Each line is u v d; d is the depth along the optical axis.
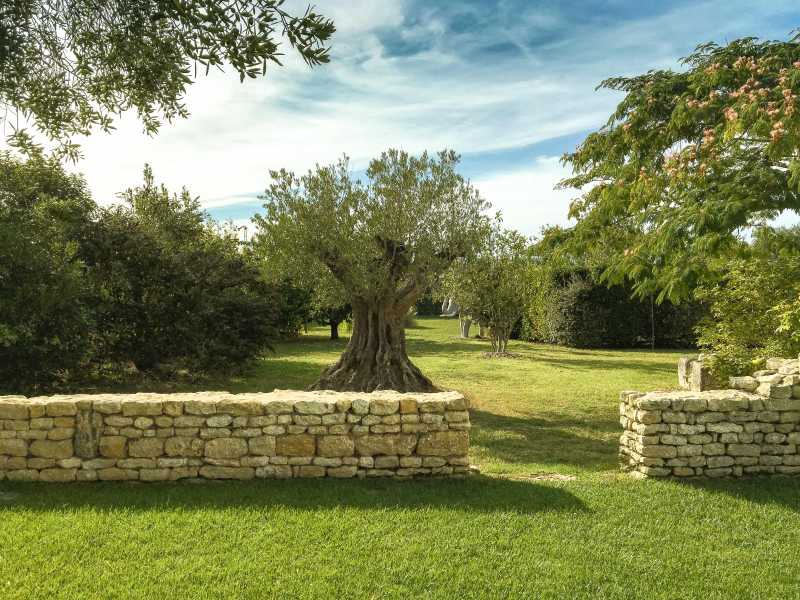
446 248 11.58
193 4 4.14
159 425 5.79
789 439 6.16
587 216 10.73
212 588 3.79
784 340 9.56
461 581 3.93
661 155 9.64
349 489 5.59
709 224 7.11
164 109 5.65
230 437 5.82
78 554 4.21
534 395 12.56
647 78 10.28
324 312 25.11
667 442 6.13
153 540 4.45
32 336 10.00
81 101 5.75
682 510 5.26
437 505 5.26
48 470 5.71
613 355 20.53
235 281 14.53
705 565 4.24
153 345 12.95
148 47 5.05
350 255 11.07
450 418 6.04
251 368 15.35
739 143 8.35
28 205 11.20
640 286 9.26
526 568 4.13
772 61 8.48
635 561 4.27
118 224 13.27
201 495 5.40
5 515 4.85
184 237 17.08
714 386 11.43
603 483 6.00
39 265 9.69
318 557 4.23
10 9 4.89
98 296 12.09
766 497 5.56
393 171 11.47
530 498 5.50
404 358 12.02
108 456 5.75
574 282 23.33
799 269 10.09
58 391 11.48
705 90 9.02
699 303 22.47
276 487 5.62
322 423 5.91
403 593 3.78
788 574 4.11
